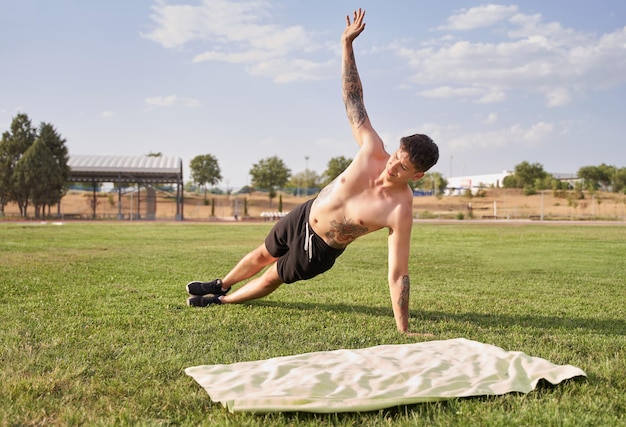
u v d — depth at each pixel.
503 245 14.89
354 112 4.45
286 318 4.57
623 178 78.06
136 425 2.28
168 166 40.56
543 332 4.25
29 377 2.87
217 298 5.22
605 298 6.15
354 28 4.47
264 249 4.91
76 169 39.97
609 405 2.52
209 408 2.49
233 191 83.56
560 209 57.84
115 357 3.30
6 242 13.80
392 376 2.78
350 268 9.13
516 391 2.65
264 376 2.78
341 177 4.32
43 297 5.50
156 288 6.24
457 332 4.17
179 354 3.33
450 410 2.44
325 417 2.38
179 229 23.69
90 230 21.23
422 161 3.88
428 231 22.52
